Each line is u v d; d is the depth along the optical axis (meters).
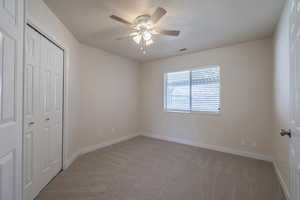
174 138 4.07
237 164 2.64
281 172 2.07
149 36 2.23
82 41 3.03
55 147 2.22
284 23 1.90
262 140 2.86
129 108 4.38
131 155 3.05
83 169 2.43
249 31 2.57
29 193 1.66
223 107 3.30
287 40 1.79
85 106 3.21
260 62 2.88
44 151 1.95
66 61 2.46
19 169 1.02
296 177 1.01
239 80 3.10
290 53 1.15
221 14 2.08
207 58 3.51
